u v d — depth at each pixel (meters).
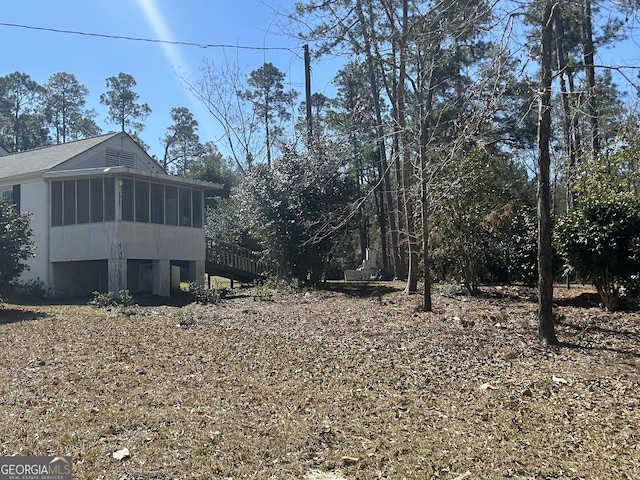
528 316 11.36
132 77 55.16
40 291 17.94
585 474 4.29
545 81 8.35
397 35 12.53
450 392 6.39
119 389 6.48
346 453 4.62
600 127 11.95
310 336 9.85
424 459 4.52
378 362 7.82
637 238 10.80
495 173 15.77
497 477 4.21
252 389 6.47
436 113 16.91
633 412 5.73
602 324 10.41
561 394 6.35
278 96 35.41
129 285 20.55
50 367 7.63
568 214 11.85
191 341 9.44
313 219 19.53
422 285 17.69
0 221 14.02
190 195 20.06
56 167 18.55
